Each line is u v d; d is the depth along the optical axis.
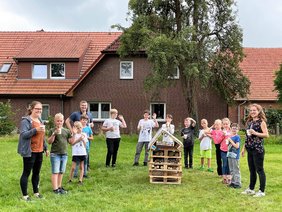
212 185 11.41
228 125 11.96
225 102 31.03
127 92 31.91
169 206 9.01
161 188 10.97
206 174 13.19
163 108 31.92
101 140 24.45
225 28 27.95
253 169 10.30
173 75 25.44
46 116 32.22
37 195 9.67
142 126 15.02
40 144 9.45
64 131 10.44
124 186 11.18
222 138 11.84
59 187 10.36
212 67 28.16
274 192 10.54
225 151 11.70
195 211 8.59
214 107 31.88
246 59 36.44
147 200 9.58
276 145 24.23
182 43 24.06
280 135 27.00
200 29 27.19
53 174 10.25
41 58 32.25
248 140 10.23
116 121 14.59
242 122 31.70
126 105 31.92
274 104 32.91
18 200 9.25
